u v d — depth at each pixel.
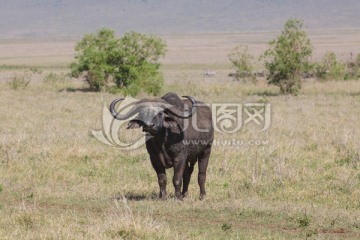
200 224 37.34
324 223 37.53
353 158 55.88
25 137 66.56
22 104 99.12
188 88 126.12
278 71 120.25
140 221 35.16
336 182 48.81
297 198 44.84
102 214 39.16
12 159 56.62
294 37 120.12
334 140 64.19
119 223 34.44
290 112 90.94
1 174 52.22
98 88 124.81
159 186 44.72
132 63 121.44
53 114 87.62
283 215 39.19
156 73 122.44
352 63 155.25
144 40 123.56
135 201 43.06
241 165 55.25
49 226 35.69
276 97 113.38
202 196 45.28
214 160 57.34
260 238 34.44
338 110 92.88
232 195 45.84
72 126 76.62
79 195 45.34
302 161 56.41
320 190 46.78
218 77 167.50
